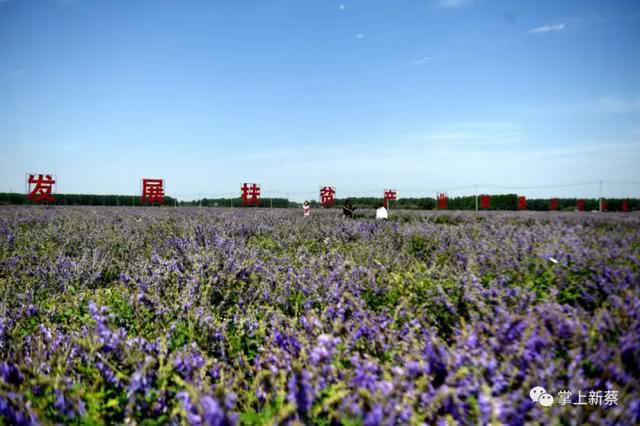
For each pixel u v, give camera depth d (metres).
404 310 3.43
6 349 3.18
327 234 9.18
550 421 1.91
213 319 3.44
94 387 2.45
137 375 2.36
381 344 2.89
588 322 2.74
